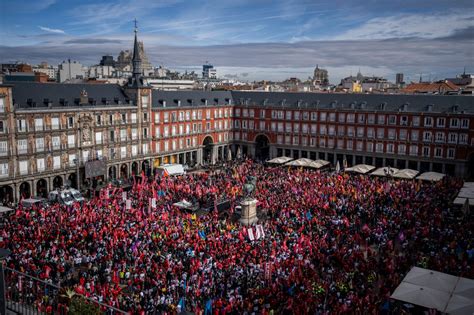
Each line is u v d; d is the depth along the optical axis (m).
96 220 58.88
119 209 65.62
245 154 139.00
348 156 121.12
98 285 40.06
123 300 38.47
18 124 82.12
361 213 65.19
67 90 95.00
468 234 54.44
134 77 107.94
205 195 76.19
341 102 121.12
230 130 138.00
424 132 107.94
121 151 104.12
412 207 67.31
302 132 125.75
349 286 40.75
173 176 97.56
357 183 84.00
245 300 37.50
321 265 46.19
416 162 110.75
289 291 39.25
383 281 43.50
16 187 82.44
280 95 132.75
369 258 49.19
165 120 115.50
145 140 110.12
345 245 51.50
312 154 125.81
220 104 132.88
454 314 32.00
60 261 46.19
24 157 83.38
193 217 61.97
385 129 113.19
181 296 39.16
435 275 36.81
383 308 36.84
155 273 43.50
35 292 29.73
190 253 48.03
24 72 152.88
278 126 129.75
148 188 81.81
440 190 80.19
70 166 92.38
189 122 122.94
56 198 77.06
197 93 128.88
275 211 65.50
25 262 44.00
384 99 115.88
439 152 106.56
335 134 120.50
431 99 109.69
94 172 93.38
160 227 56.53
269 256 47.72
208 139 132.12
